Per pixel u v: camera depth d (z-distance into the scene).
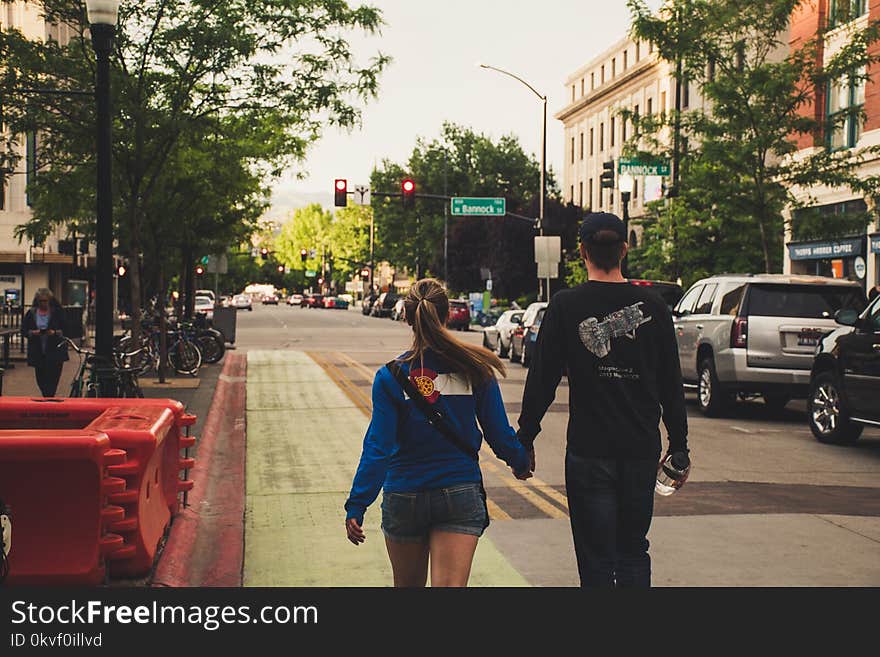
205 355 25.23
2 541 5.09
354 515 4.22
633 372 4.59
